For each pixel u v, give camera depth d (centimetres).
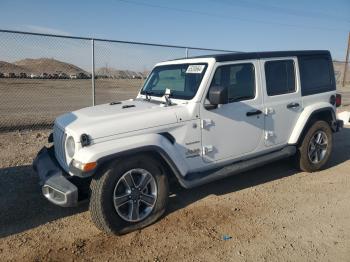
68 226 396
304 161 561
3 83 1825
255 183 528
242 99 472
